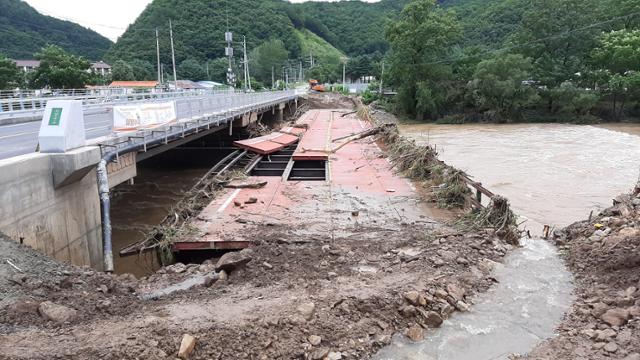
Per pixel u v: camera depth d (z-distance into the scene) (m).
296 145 24.78
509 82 56.78
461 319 6.82
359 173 16.98
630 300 6.79
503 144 36.69
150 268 11.06
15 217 8.73
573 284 7.94
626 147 33.62
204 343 5.47
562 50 63.22
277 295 6.95
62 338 5.43
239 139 33.97
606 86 57.47
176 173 26.53
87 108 25.06
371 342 6.02
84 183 11.06
